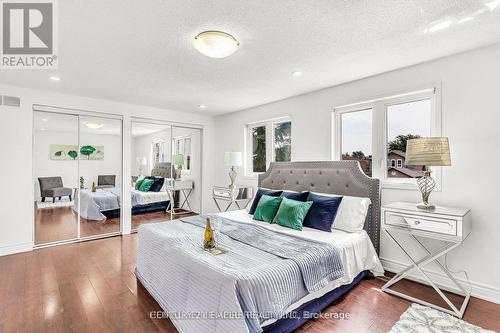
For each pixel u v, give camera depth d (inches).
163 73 118.3
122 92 149.9
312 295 80.0
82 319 78.7
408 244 109.3
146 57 100.7
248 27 78.4
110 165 172.7
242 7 68.4
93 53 96.9
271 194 139.4
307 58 101.3
